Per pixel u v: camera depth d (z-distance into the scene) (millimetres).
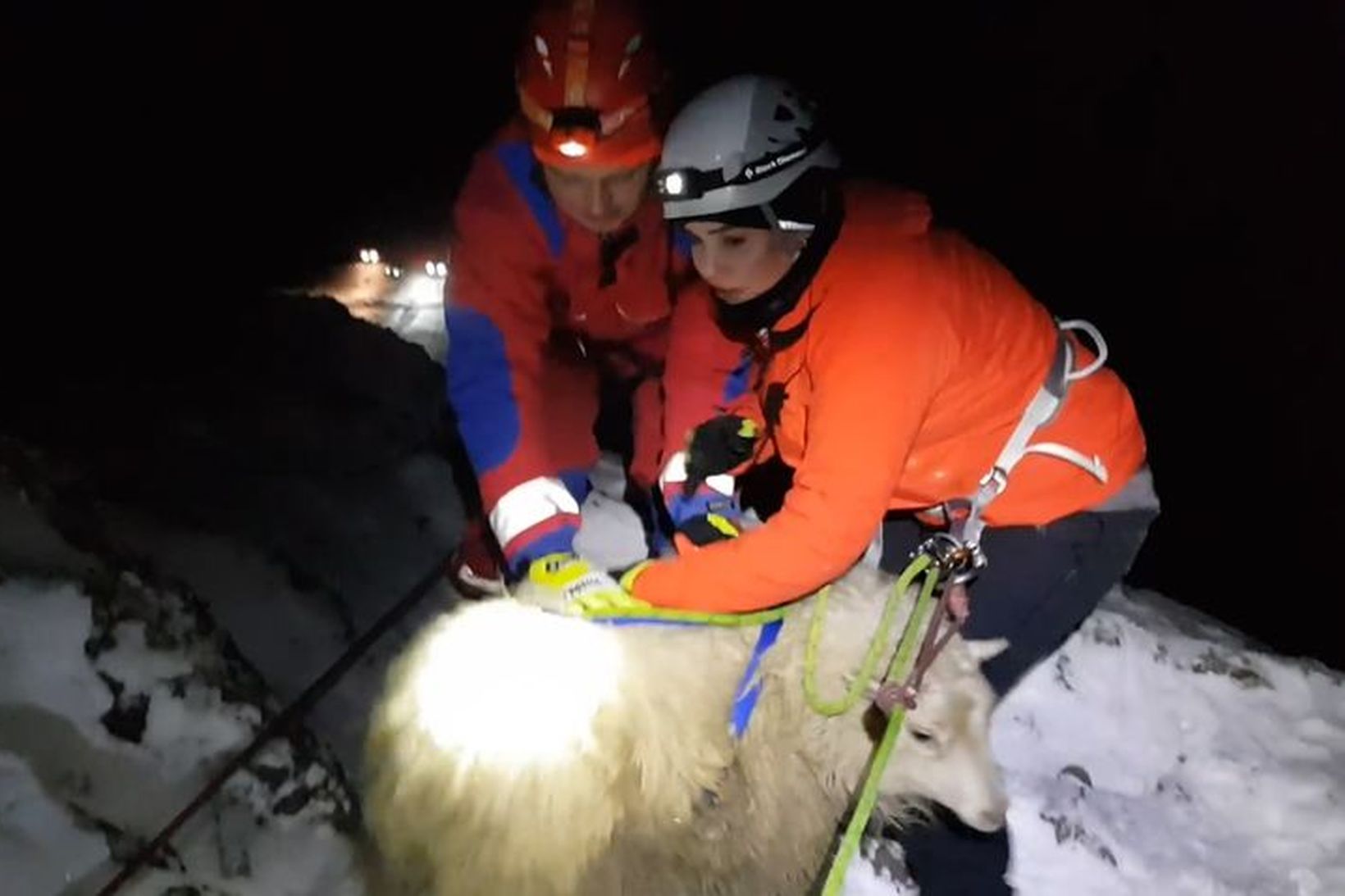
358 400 4309
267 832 2389
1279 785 3623
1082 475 2621
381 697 2922
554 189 2844
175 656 2484
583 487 3623
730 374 2916
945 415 2502
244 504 3445
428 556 3641
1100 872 3271
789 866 2641
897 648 2469
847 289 2289
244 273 8102
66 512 2646
